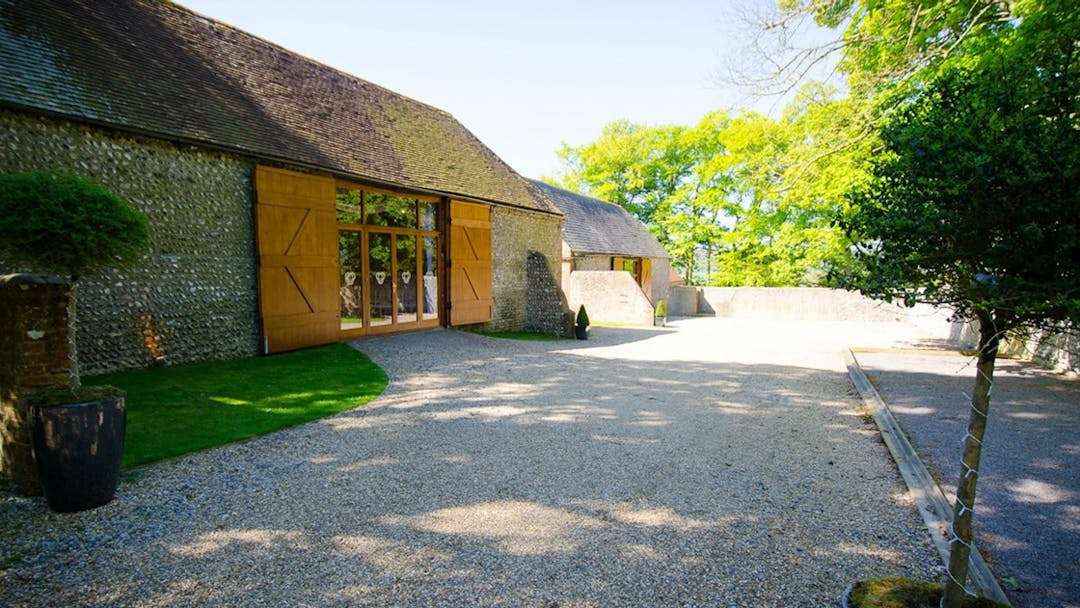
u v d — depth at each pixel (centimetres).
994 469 451
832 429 574
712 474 436
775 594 268
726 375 904
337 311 1012
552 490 399
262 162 869
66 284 376
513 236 1527
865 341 1471
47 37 705
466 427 559
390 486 402
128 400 597
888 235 230
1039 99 199
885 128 249
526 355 1067
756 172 1333
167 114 764
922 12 802
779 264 2586
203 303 805
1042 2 556
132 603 257
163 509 358
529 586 274
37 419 337
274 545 314
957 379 862
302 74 1170
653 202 3306
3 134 602
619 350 1234
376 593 267
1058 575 291
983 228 203
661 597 265
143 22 895
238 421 553
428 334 1190
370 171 1061
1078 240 178
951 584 232
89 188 402
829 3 952
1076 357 889
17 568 285
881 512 365
